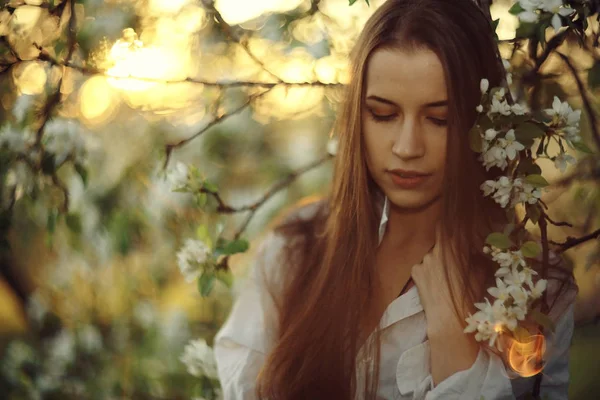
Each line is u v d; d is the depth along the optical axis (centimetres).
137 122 302
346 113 148
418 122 137
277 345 152
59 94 189
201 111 301
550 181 229
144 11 244
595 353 330
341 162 151
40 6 187
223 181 322
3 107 210
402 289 154
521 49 181
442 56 136
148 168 295
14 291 339
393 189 142
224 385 156
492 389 144
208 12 222
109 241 289
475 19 142
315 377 150
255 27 249
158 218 294
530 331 146
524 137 135
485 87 134
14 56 187
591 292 229
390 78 136
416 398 148
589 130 215
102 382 326
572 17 156
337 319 150
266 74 253
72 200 267
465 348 147
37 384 329
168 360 323
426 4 139
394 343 153
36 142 191
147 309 327
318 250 157
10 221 202
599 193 232
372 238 152
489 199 146
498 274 138
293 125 328
